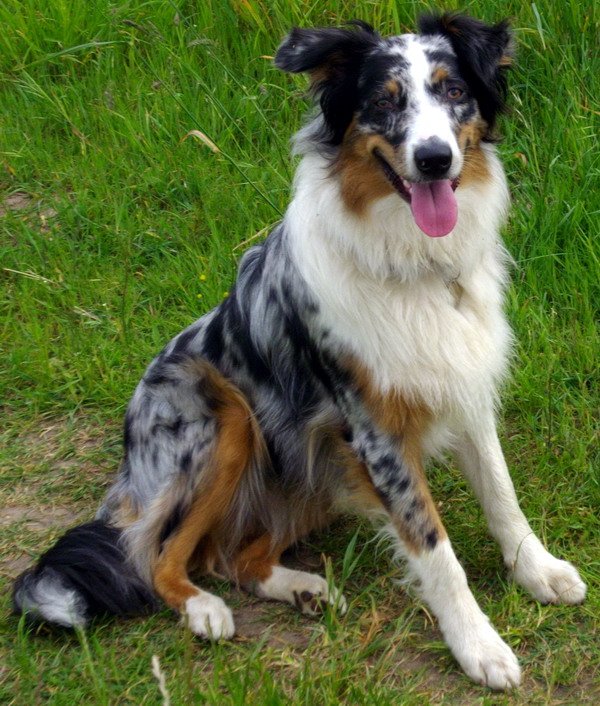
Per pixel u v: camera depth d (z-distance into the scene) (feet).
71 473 7.63
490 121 6.81
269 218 8.89
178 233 8.95
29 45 10.25
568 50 9.14
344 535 7.27
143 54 10.25
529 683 6.41
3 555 7.15
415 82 6.59
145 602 6.84
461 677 6.44
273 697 6.20
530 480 7.33
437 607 6.54
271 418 7.06
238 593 6.97
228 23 9.89
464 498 7.30
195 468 6.98
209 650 6.61
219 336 7.16
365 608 6.79
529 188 8.66
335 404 6.84
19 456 7.73
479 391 6.77
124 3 10.37
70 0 10.46
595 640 6.55
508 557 6.83
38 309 8.62
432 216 6.50
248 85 9.68
